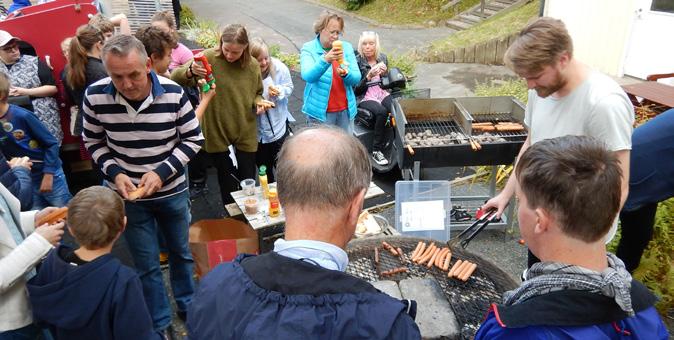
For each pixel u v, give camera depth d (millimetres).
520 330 1077
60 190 3754
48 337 2338
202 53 3408
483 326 1191
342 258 1062
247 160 3939
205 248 3186
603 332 1046
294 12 16250
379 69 4773
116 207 1996
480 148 3543
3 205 2072
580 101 2068
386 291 2193
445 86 8516
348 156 1062
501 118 4062
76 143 4633
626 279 1106
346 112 4398
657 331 1118
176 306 3219
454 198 4055
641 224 2785
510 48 2074
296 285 963
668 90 4926
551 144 1160
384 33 13141
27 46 4289
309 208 1037
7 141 3320
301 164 1046
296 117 6352
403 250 2598
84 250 1999
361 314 933
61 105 4449
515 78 8734
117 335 1968
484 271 2406
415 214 3311
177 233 2826
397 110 3996
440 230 3344
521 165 1187
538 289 1120
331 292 956
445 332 1992
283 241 1055
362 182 1077
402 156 3645
